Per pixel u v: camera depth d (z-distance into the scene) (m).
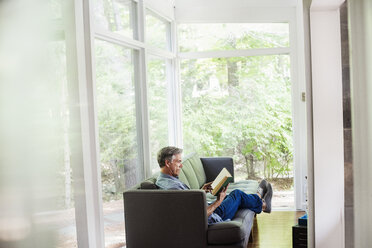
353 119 2.81
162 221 3.50
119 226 4.09
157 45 5.41
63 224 3.27
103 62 3.84
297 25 5.87
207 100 6.17
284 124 6.03
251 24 6.03
